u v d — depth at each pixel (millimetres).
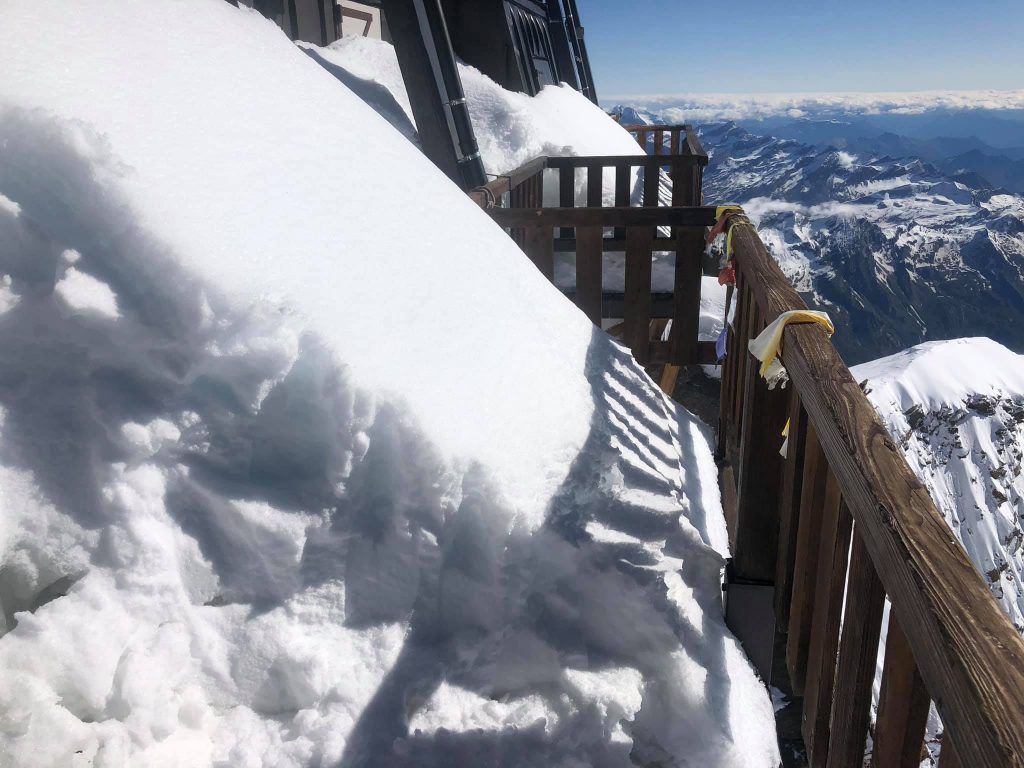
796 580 2283
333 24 8844
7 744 1593
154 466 1959
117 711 1745
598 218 5027
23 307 1950
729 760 2053
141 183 2115
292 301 2129
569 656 2160
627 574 2328
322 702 1911
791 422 2334
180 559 1934
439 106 6367
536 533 2271
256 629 1941
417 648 2074
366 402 2084
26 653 1693
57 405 1929
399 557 2104
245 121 2746
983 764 881
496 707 2014
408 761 1865
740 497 2539
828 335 2113
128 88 2463
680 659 2209
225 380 2041
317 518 2045
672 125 16172
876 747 1491
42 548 1832
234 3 3889
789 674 2445
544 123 9805
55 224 2020
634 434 3172
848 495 1532
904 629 1194
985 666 937
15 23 2436
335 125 3225
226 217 2232
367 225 2711
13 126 2033
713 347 5258
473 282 2980
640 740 2088
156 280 2027
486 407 2430
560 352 3252
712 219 4977
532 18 13820
